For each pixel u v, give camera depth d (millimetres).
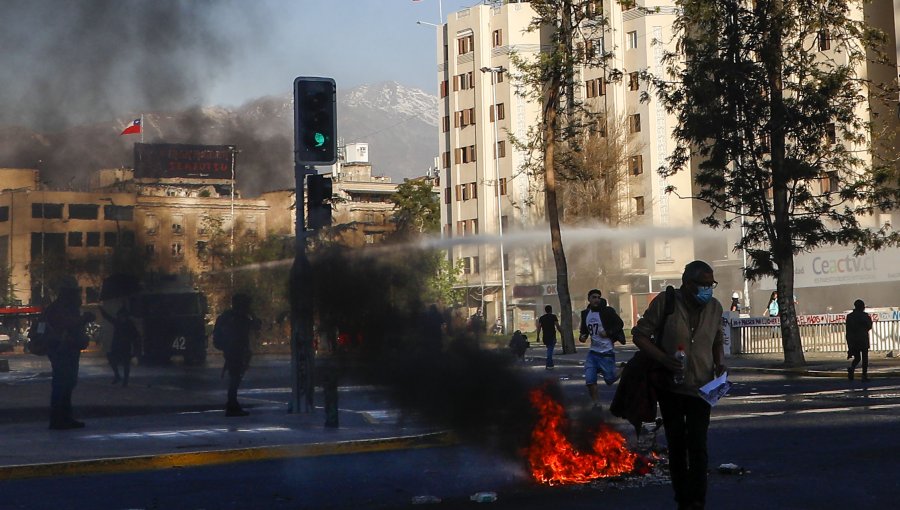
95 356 29484
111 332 28547
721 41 27688
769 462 10359
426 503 8516
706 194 29234
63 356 14617
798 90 27672
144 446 12430
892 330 31891
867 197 28156
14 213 24516
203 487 9852
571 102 44094
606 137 65438
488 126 81938
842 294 55719
